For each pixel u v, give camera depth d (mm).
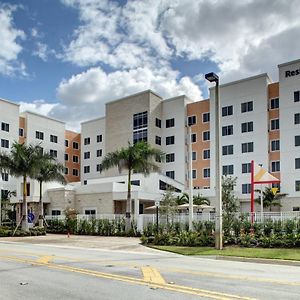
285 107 54750
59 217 42656
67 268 12969
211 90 63125
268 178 29547
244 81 59594
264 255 16438
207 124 63656
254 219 26625
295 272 12148
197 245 21547
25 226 36500
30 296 8562
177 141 66188
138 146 35688
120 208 46969
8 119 70312
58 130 82438
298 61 54406
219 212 19562
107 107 73438
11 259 15922
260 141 56812
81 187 49312
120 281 10164
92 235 36094
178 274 11414
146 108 67375
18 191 53312
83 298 8234
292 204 52156
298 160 52844
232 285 9492
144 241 25203
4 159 36500
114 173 68500
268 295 8281
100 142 80500
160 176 53156
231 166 59031
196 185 63094
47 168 40344
